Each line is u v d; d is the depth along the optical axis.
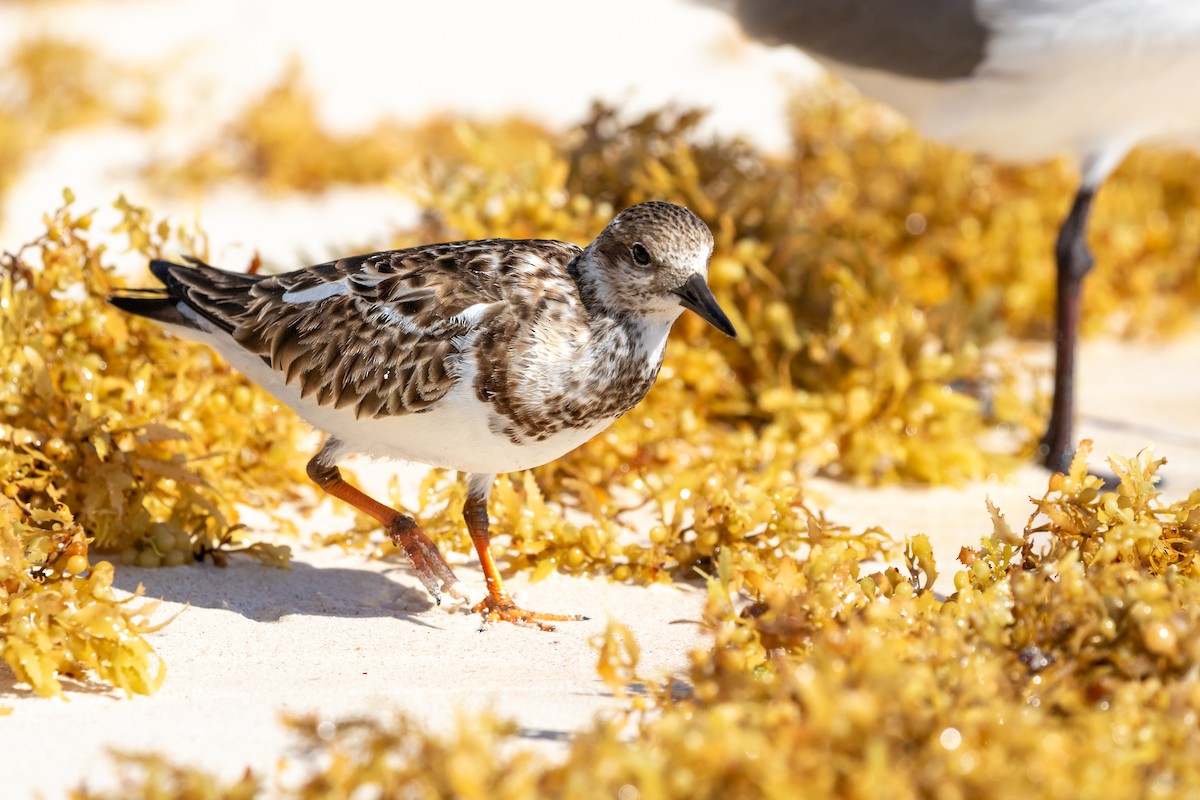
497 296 8.90
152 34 32.28
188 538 10.02
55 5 34.66
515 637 9.05
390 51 31.44
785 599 7.52
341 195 23.50
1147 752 6.20
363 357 9.05
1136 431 14.40
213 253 18.31
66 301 11.27
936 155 18.50
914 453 12.70
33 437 9.88
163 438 9.96
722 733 5.95
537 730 7.25
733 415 13.52
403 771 5.96
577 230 13.41
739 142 14.88
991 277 17.88
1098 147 12.95
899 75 13.11
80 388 10.57
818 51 13.59
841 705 5.95
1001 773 5.78
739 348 13.62
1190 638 7.05
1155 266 18.75
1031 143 13.20
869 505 12.13
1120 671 7.14
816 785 5.70
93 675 8.01
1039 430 13.81
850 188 18.22
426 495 10.73
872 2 12.75
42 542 8.60
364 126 25.84
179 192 22.94
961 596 8.00
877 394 12.79
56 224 11.23
